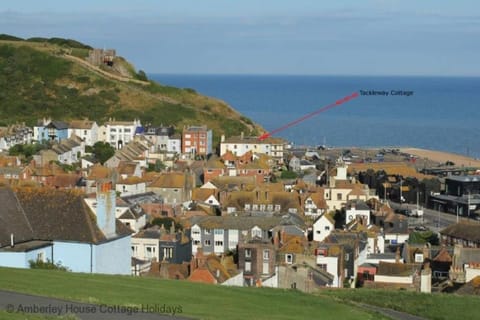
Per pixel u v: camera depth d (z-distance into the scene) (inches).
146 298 3511.3
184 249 7465.6
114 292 3577.8
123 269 4938.5
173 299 3567.9
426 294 4822.8
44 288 3494.1
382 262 6535.4
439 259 6801.2
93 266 4645.7
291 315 3582.7
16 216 4626.0
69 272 4089.6
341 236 7076.8
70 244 4643.2
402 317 4138.8
